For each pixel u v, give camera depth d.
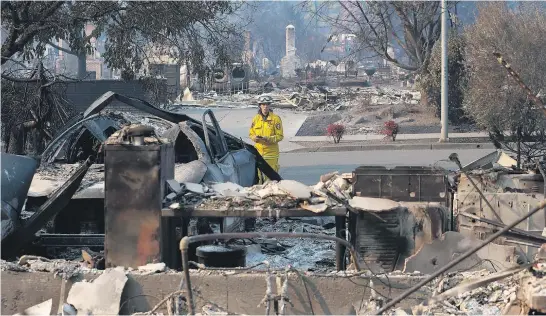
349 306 12.68
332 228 20.14
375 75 155.25
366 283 12.70
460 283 12.95
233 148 23.44
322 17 74.31
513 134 43.72
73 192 14.92
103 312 12.49
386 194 14.75
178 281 12.77
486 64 48.09
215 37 38.59
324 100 87.88
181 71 103.81
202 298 12.69
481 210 14.85
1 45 32.75
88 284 12.73
